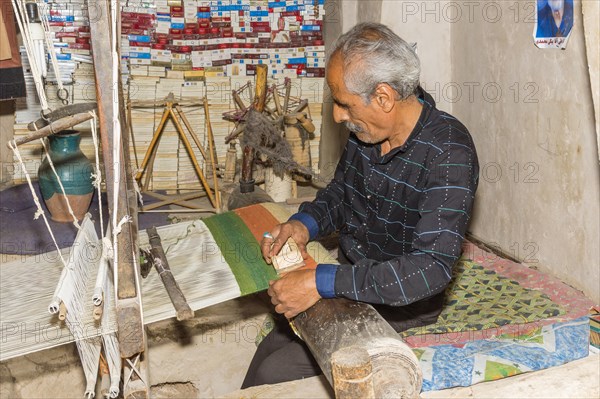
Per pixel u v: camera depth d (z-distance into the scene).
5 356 1.64
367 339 1.71
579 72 2.62
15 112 4.42
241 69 4.77
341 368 1.45
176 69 4.64
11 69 3.48
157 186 4.66
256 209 2.64
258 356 2.54
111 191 1.57
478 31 3.33
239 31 4.70
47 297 2.01
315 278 1.89
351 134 2.27
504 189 3.25
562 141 2.78
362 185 2.22
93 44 1.47
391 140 2.03
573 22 2.62
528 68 2.96
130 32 4.50
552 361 2.26
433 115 1.98
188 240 2.40
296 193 4.48
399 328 2.32
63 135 3.83
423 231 1.88
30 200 4.26
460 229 1.86
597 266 2.64
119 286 1.57
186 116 4.63
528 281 2.81
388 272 1.85
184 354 3.29
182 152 4.66
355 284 1.87
